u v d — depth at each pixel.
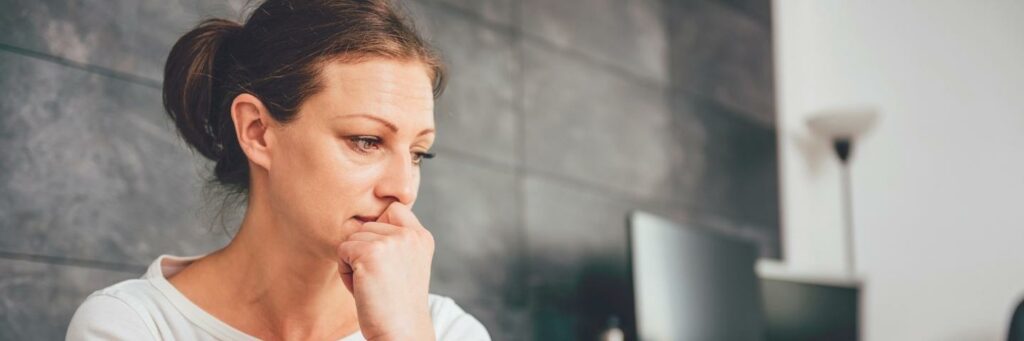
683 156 4.18
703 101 4.35
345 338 1.25
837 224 4.85
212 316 1.21
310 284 1.21
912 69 4.81
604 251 3.72
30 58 2.26
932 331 4.61
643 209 3.93
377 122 1.12
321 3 1.16
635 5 4.08
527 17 3.58
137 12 2.46
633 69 4.02
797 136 4.85
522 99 3.49
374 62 1.12
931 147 4.73
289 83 1.14
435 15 3.18
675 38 4.26
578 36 3.79
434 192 3.11
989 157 4.61
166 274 1.28
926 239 4.69
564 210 3.58
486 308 3.22
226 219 1.33
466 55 3.29
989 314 4.52
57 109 2.29
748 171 4.52
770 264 4.00
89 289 2.30
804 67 5.03
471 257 3.20
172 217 2.46
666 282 3.35
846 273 4.79
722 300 3.61
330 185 1.13
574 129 3.69
